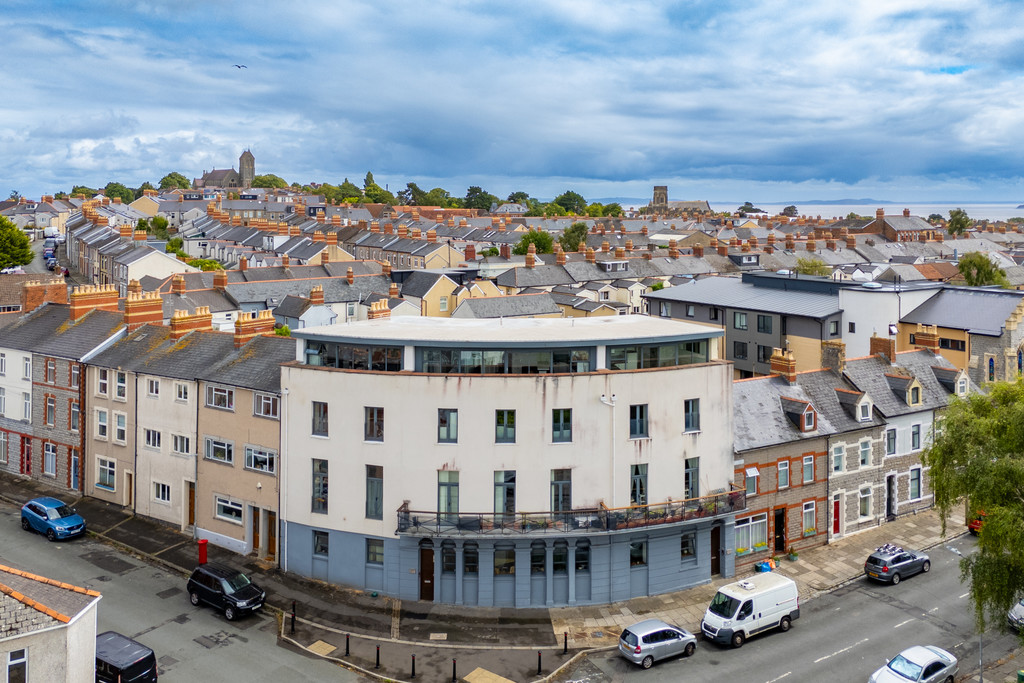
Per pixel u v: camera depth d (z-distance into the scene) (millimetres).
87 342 60188
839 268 148125
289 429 47312
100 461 58344
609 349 45688
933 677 36375
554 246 188875
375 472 45438
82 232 164500
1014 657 40188
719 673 38406
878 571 47906
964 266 117438
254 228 191875
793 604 43156
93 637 31922
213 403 51562
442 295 117750
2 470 64375
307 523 47156
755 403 52375
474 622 43031
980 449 37938
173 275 107625
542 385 44188
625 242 191875
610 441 45062
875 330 80375
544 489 44469
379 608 44156
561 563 45125
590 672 38562
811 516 52844
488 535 43125
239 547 50406
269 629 41875
